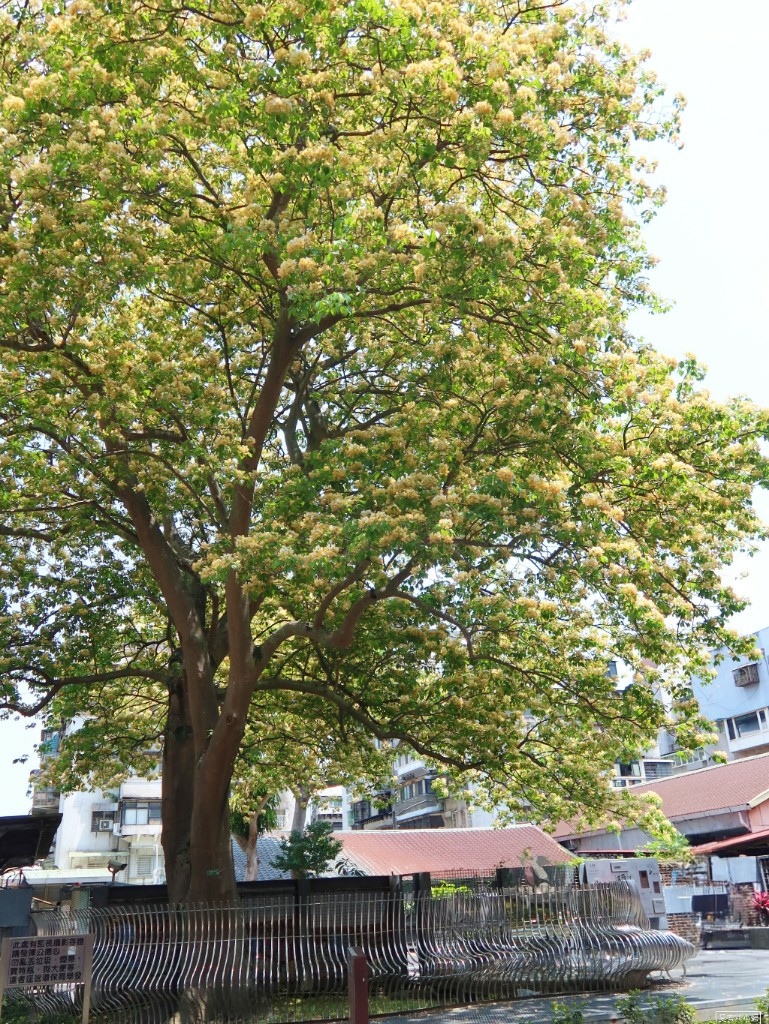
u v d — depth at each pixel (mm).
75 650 16797
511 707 15156
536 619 11609
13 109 10570
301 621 13438
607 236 12266
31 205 11000
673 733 13750
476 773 18219
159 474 13266
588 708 14273
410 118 11523
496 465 12391
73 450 13078
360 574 11734
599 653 14227
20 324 12016
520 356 12359
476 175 11852
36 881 37000
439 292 11258
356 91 11953
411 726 16188
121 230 11688
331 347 15320
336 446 12555
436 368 12359
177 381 12461
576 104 12844
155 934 11969
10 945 9570
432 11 10758
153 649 18812
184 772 15570
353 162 11789
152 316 14156
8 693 15453
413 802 51625
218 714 14625
